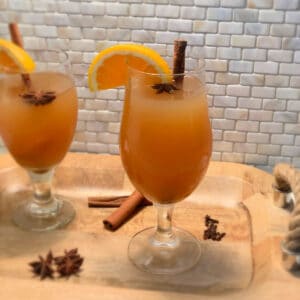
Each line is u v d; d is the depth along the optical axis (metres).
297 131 0.51
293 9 0.45
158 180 0.35
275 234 0.39
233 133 0.52
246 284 0.36
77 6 0.47
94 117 0.53
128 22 0.48
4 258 0.38
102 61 0.37
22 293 0.34
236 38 0.47
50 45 0.50
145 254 0.38
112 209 0.44
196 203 0.44
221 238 0.40
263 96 0.50
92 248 0.39
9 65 0.39
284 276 0.35
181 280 0.36
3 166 0.49
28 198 0.46
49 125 0.39
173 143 0.34
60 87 0.39
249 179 0.46
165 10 0.47
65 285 0.34
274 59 0.48
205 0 0.46
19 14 0.48
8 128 0.39
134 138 0.34
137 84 0.34
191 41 0.48
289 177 0.39
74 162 0.49
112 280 0.36
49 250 0.39
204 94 0.35
